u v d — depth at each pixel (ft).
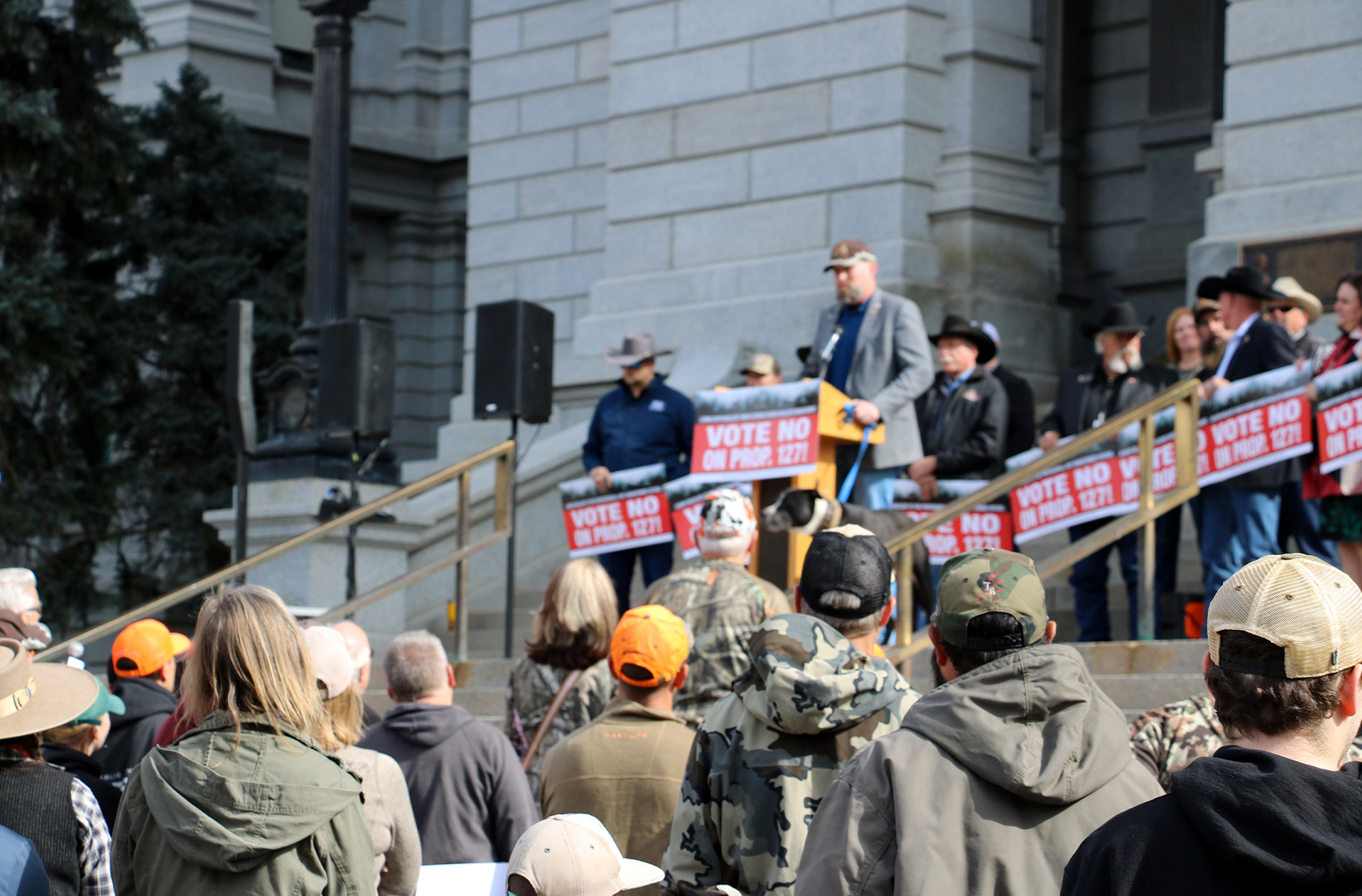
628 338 32.63
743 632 15.92
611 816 13.93
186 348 60.49
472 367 59.52
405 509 40.09
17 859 9.68
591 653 17.81
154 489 59.31
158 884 10.74
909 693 11.10
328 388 36.50
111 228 62.08
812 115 45.85
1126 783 9.20
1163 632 27.45
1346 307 24.20
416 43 75.82
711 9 48.19
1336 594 7.33
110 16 57.72
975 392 28.43
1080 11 51.55
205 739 10.85
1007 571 9.77
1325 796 6.84
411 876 13.55
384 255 76.13
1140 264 49.44
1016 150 45.52
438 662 16.01
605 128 58.13
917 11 44.50
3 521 54.49
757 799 10.95
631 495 30.86
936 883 8.80
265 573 38.04
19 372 54.03
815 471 24.27
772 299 45.60
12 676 11.57
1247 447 23.66
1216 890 6.91
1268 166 37.35
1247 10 37.88
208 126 64.49
